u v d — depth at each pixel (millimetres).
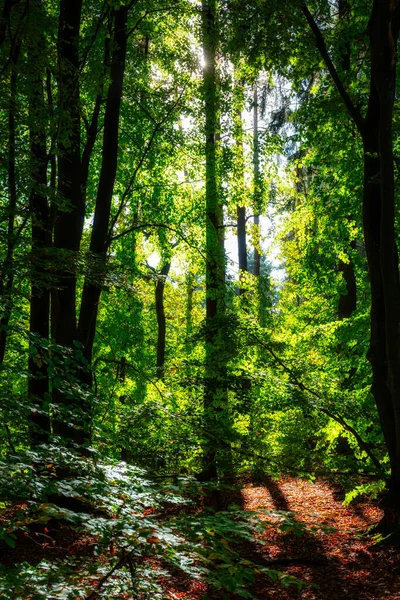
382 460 11555
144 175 15711
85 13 12109
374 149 10633
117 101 11203
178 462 9094
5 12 7621
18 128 9562
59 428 9141
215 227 16359
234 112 15797
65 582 3252
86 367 4957
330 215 15617
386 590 7906
